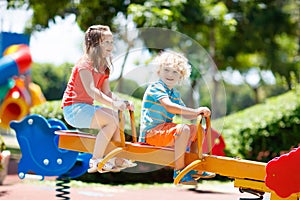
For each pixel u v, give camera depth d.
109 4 12.59
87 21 12.69
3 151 9.07
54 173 7.07
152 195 8.52
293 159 5.28
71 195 8.14
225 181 10.41
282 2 18.42
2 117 13.09
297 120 11.34
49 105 10.55
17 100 13.10
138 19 11.08
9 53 13.03
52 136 7.09
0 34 13.66
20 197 7.80
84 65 5.62
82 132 6.11
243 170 5.38
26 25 14.49
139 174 9.99
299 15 18.45
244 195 8.59
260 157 11.29
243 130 11.40
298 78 20.22
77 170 7.34
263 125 11.34
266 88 29.94
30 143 7.20
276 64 19.53
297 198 5.35
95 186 9.27
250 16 17.39
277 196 5.42
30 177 7.18
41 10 13.68
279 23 18.09
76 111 5.69
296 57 21.44
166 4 11.73
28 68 13.10
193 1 13.51
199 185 9.70
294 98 12.18
